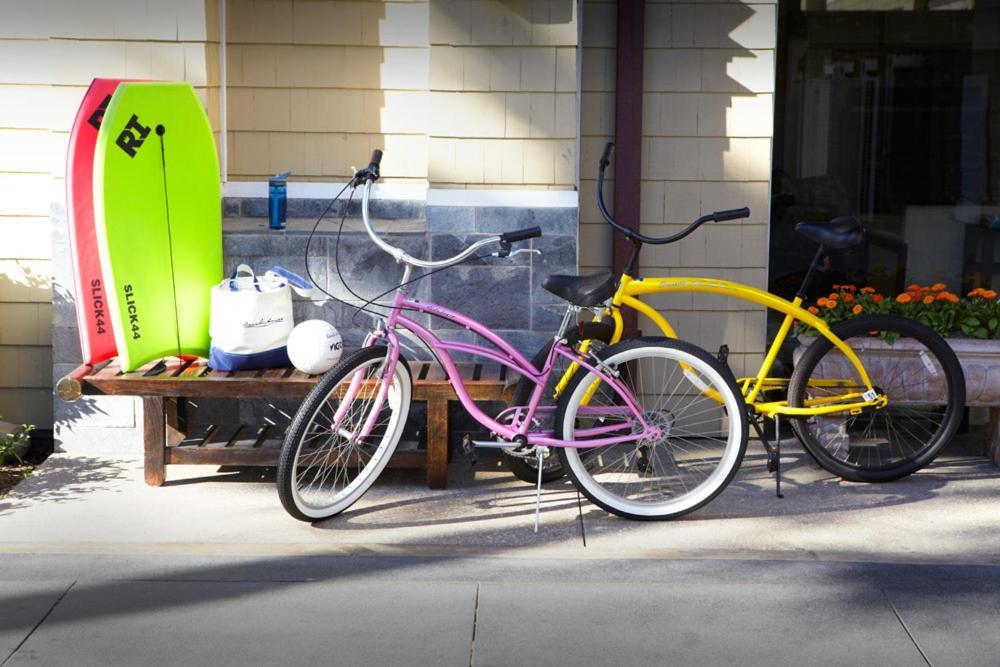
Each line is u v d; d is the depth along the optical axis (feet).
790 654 11.09
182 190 15.46
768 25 17.03
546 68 16.07
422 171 17.60
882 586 12.48
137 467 16.19
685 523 14.28
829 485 15.65
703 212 17.43
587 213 17.54
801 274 18.01
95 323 15.16
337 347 15.01
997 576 12.74
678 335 17.76
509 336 16.47
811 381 15.57
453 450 16.70
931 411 17.74
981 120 17.66
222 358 15.16
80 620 11.64
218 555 13.20
